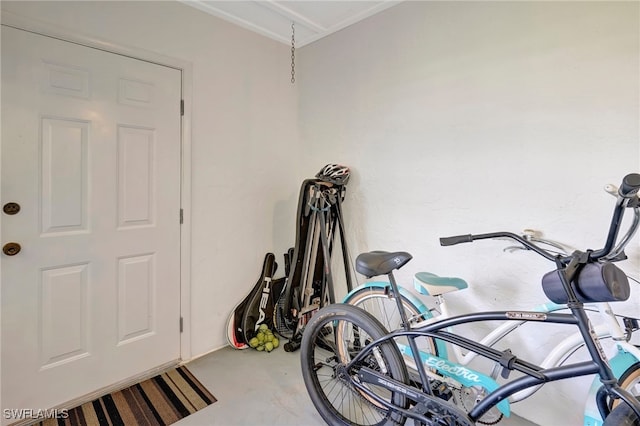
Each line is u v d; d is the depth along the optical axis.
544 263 1.60
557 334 1.58
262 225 2.62
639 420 0.98
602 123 1.44
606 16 1.41
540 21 1.57
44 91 1.62
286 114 2.74
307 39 2.60
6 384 1.58
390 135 2.18
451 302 1.92
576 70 1.49
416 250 2.07
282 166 2.73
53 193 1.67
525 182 1.64
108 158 1.84
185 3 2.10
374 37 2.24
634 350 1.13
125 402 1.81
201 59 2.20
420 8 2.00
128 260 1.95
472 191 1.82
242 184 2.48
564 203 1.54
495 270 1.75
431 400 1.33
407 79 2.07
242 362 2.24
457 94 1.86
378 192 2.26
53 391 1.71
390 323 2.22
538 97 1.59
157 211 2.05
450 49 1.88
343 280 2.46
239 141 2.44
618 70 1.40
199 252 2.27
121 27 1.85
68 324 1.75
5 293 1.56
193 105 2.18
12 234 1.57
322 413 1.64
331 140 2.54
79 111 1.73
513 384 1.18
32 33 1.58
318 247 2.44
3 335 1.57
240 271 2.51
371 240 2.30
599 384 1.22
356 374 1.59
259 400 1.85
